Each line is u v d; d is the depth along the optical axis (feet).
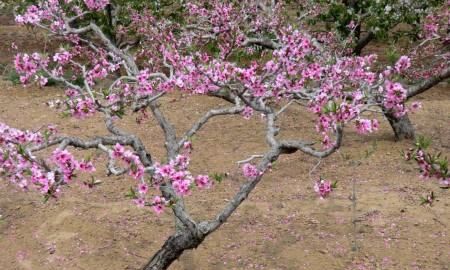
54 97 32.91
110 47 19.81
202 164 23.56
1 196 21.08
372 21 32.76
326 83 14.11
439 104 32.53
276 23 25.07
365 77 13.39
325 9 33.94
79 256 17.12
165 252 13.43
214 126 28.48
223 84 12.92
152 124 28.76
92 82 14.97
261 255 16.85
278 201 20.15
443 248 16.74
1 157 10.61
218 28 23.38
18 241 18.13
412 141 25.54
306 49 13.16
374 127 11.33
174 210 13.03
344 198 20.10
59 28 18.22
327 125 11.19
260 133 27.25
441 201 19.67
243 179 22.16
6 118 29.89
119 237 18.04
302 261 16.44
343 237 17.58
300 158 24.18
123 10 33.83
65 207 19.95
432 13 28.48
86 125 28.63
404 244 17.03
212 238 17.84
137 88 14.53
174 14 32.65
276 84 13.38
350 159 23.67
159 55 23.39
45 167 10.53
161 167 10.44
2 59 42.88
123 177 22.52
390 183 21.26
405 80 26.30
